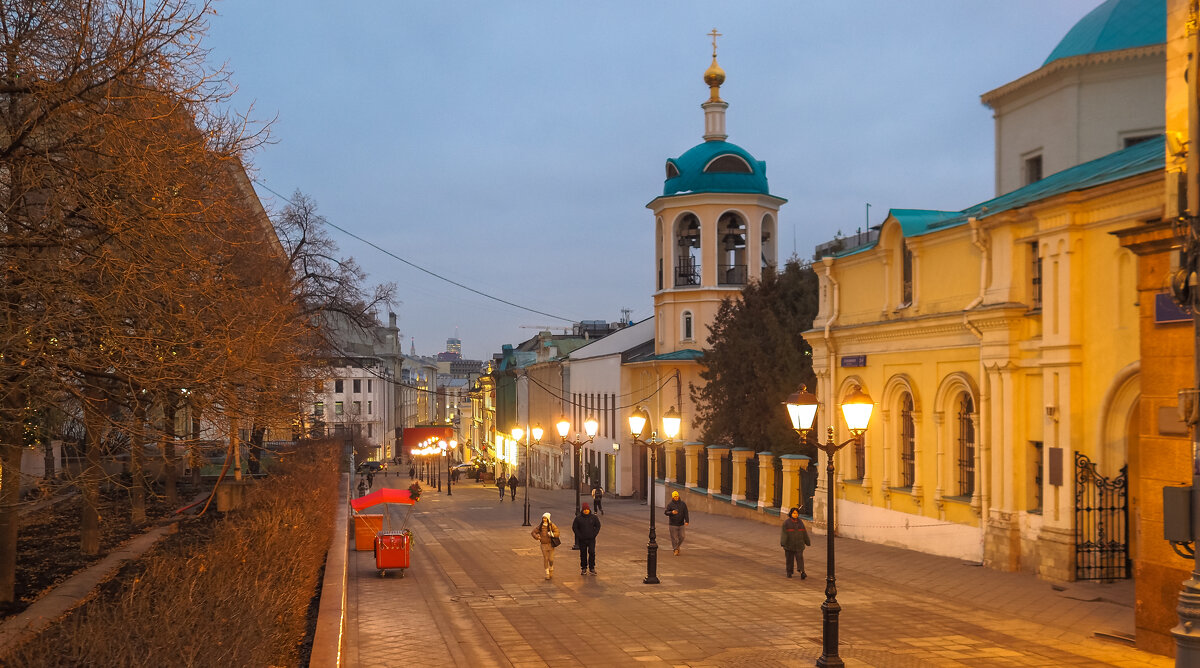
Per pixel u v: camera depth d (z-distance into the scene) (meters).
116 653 7.25
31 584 15.36
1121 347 16.34
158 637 7.43
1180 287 8.97
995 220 19.41
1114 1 21.95
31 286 10.09
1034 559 18.33
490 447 101.12
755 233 47.81
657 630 14.30
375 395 110.38
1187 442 11.91
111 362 10.95
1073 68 21.47
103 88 10.72
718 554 23.80
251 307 13.72
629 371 51.66
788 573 19.48
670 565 21.69
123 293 10.69
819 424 27.70
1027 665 11.98
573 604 16.55
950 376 21.33
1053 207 17.58
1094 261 16.95
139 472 13.35
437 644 13.17
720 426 36.53
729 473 35.16
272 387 14.32
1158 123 20.73
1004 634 13.78
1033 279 19.05
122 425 11.76
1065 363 17.31
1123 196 16.17
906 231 22.78
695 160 48.22
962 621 14.76
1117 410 16.64
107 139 10.50
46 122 10.49
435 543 26.41
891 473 24.00
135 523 22.70
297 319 22.30
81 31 10.36
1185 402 8.53
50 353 10.62
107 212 10.38
